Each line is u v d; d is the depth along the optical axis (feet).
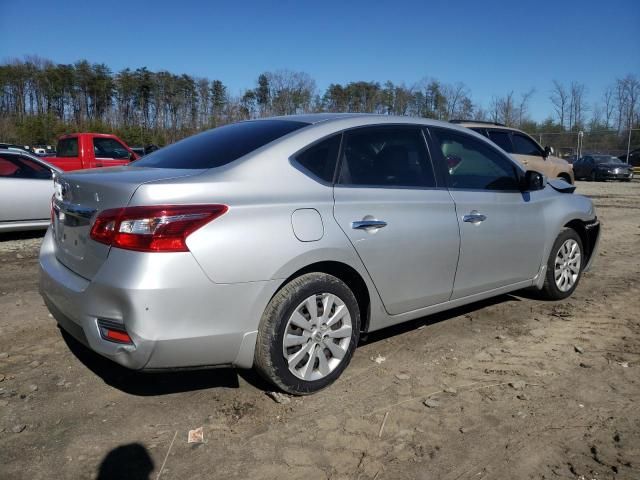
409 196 12.20
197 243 9.18
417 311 12.73
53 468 8.57
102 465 8.66
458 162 13.76
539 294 17.24
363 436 9.54
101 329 9.46
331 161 11.33
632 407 10.59
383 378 11.68
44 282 11.07
